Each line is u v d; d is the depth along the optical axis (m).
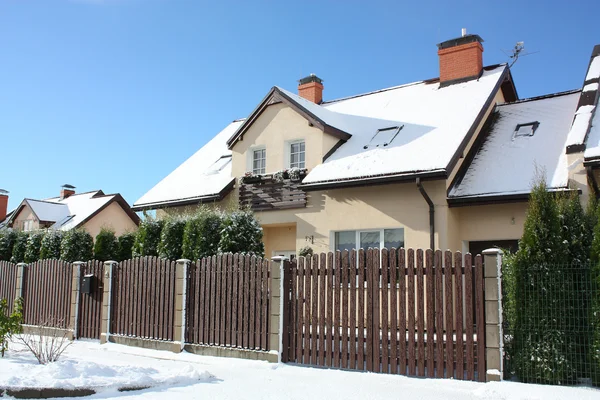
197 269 10.95
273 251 16.59
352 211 13.88
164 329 11.20
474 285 7.66
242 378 8.21
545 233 7.54
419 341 7.98
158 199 17.88
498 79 16.03
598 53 14.63
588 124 12.02
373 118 16.50
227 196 16.70
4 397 6.93
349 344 8.67
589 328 7.05
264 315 9.68
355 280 8.73
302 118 15.52
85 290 12.68
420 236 12.70
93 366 7.96
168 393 7.22
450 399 6.71
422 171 12.18
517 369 7.42
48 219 30.17
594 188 11.11
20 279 14.73
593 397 6.45
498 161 13.25
